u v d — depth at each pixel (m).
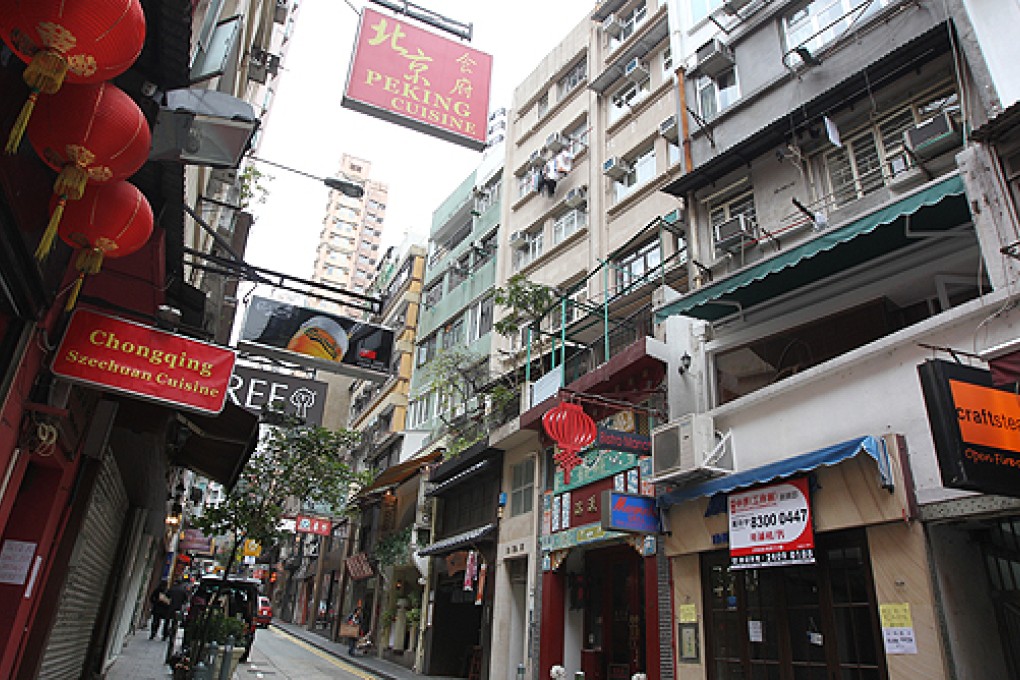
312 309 11.59
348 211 77.69
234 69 7.27
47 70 2.69
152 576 25.89
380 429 30.77
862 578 7.20
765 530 8.01
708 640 8.80
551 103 22.64
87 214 3.58
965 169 6.81
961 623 6.34
